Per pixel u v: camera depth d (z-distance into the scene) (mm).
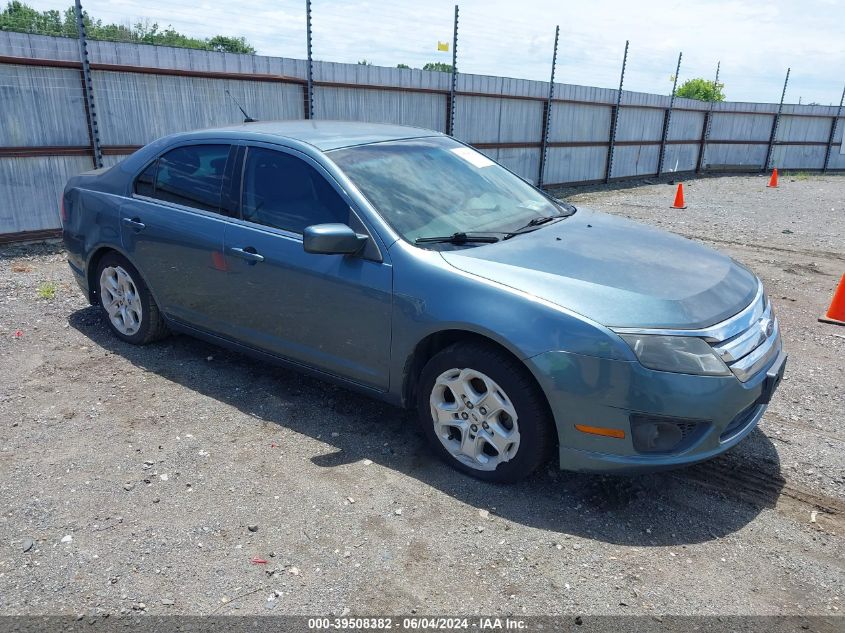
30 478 3314
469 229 3643
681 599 2576
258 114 10867
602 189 18516
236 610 2488
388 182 3748
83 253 5047
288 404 4156
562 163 18156
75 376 4504
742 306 3236
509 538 2922
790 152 26781
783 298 6949
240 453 3582
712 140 24453
